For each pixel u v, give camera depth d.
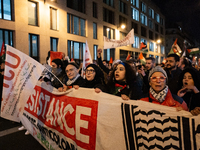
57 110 2.60
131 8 27.72
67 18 16.67
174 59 3.01
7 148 3.18
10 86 2.70
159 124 1.60
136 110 1.76
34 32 13.57
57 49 15.65
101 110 2.05
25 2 12.91
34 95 3.05
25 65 2.68
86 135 2.18
